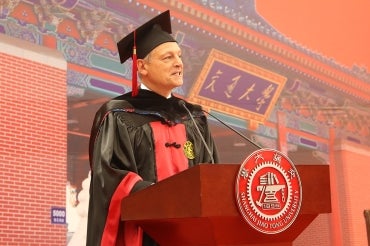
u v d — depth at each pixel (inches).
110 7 183.8
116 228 78.3
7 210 146.2
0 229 144.3
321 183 69.6
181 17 212.4
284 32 256.5
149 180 86.1
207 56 220.5
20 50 154.9
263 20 246.4
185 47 214.2
